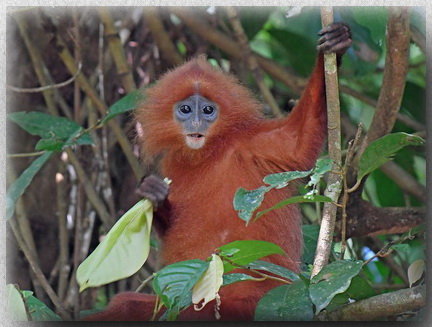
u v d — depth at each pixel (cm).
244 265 692
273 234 876
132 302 866
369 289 698
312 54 1292
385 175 1222
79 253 1203
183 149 936
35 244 1238
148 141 982
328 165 668
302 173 676
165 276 652
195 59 983
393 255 1188
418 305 673
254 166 894
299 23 1288
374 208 1056
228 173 896
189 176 930
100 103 1219
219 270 646
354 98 1284
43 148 980
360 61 1248
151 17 1257
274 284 850
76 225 1220
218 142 923
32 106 1273
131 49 1294
